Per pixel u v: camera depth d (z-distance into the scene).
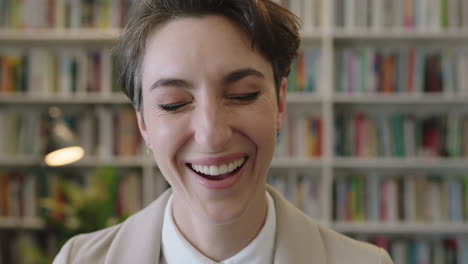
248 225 0.78
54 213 2.85
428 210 3.01
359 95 2.96
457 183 3.00
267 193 0.88
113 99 2.99
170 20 0.69
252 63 0.69
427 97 2.94
